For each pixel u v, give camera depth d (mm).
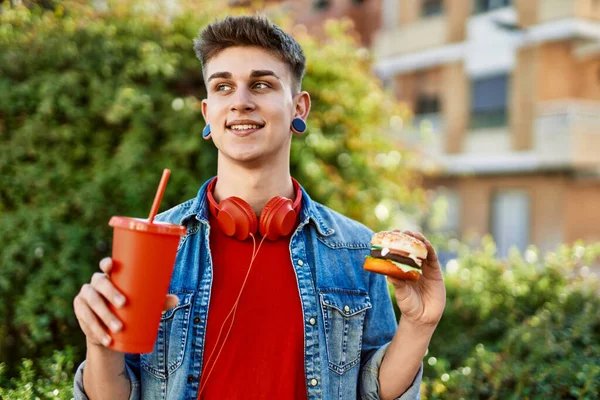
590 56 12422
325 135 4211
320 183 3861
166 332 1489
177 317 1484
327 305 1548
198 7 4055
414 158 4781
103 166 3506
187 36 3922
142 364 1483
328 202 3979
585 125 11945
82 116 3541
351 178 4230
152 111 3650
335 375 1528
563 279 3562
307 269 1552
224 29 1524
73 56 3557
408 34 15234
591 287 3422
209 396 1432
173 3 4000
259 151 1506
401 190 4641
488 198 14008
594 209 12922
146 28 3852
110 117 3402
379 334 1645
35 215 3240
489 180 13984
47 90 3395
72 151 3541
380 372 1549
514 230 13531
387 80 16047
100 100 3510
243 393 1424
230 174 1579
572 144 11852
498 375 2541
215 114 1529
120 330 1162
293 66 1604
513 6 12875
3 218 3252
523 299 3516
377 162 4484
